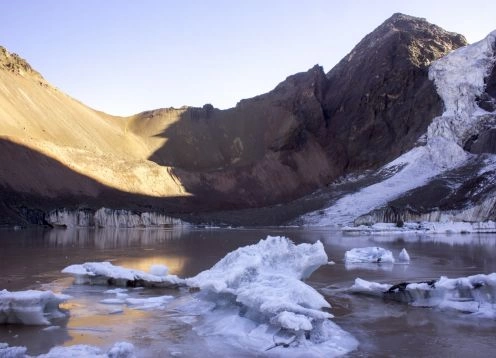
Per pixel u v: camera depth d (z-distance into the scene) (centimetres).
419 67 14025
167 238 5738
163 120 16462
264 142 15488
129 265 2983
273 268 1816
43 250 3978
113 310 1758
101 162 11538
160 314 1708
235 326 1481
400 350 1344
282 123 15425
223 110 17288
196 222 9850
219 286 1638
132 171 11788
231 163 15275
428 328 1558
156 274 2330
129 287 2222
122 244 4700
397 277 2530
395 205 8919
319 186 13412
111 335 1459
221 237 5934
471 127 11075
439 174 10106
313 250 1841
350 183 11831
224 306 1691
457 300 1797
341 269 2858
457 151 10706
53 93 14012
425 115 12612
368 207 9462
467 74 12556
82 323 1583
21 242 4847
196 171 13900
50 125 12081
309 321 1363
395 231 7112
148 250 4028
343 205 10044
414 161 11038
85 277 2273
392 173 11056
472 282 1789
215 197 12456
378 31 17075
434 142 11188
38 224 8619
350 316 1709
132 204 10412
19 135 10506
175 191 12106
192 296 1997
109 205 9956
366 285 2078
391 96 13912
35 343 1369
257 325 1483
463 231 6919
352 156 13825
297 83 17350
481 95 12038
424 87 13212
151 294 2067
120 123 16088
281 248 1889
